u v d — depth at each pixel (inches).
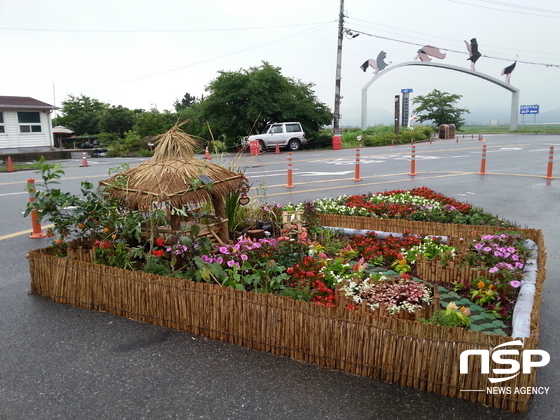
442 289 183.5
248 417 115.3
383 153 939.3
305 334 137.9
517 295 173.0
